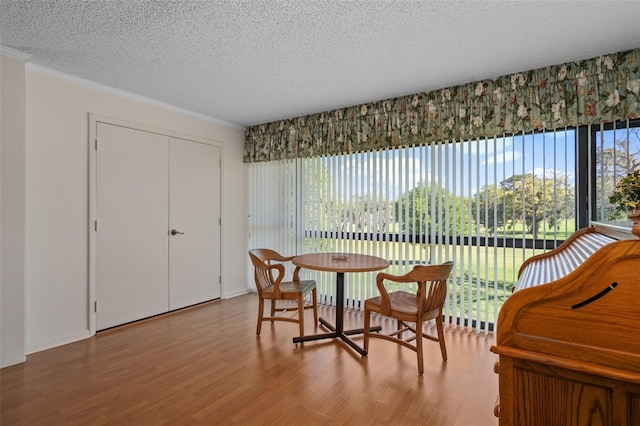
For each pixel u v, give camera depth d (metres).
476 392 1.95
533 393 0.96
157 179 3.43
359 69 2.61
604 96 2.36
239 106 3.56
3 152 2.25
